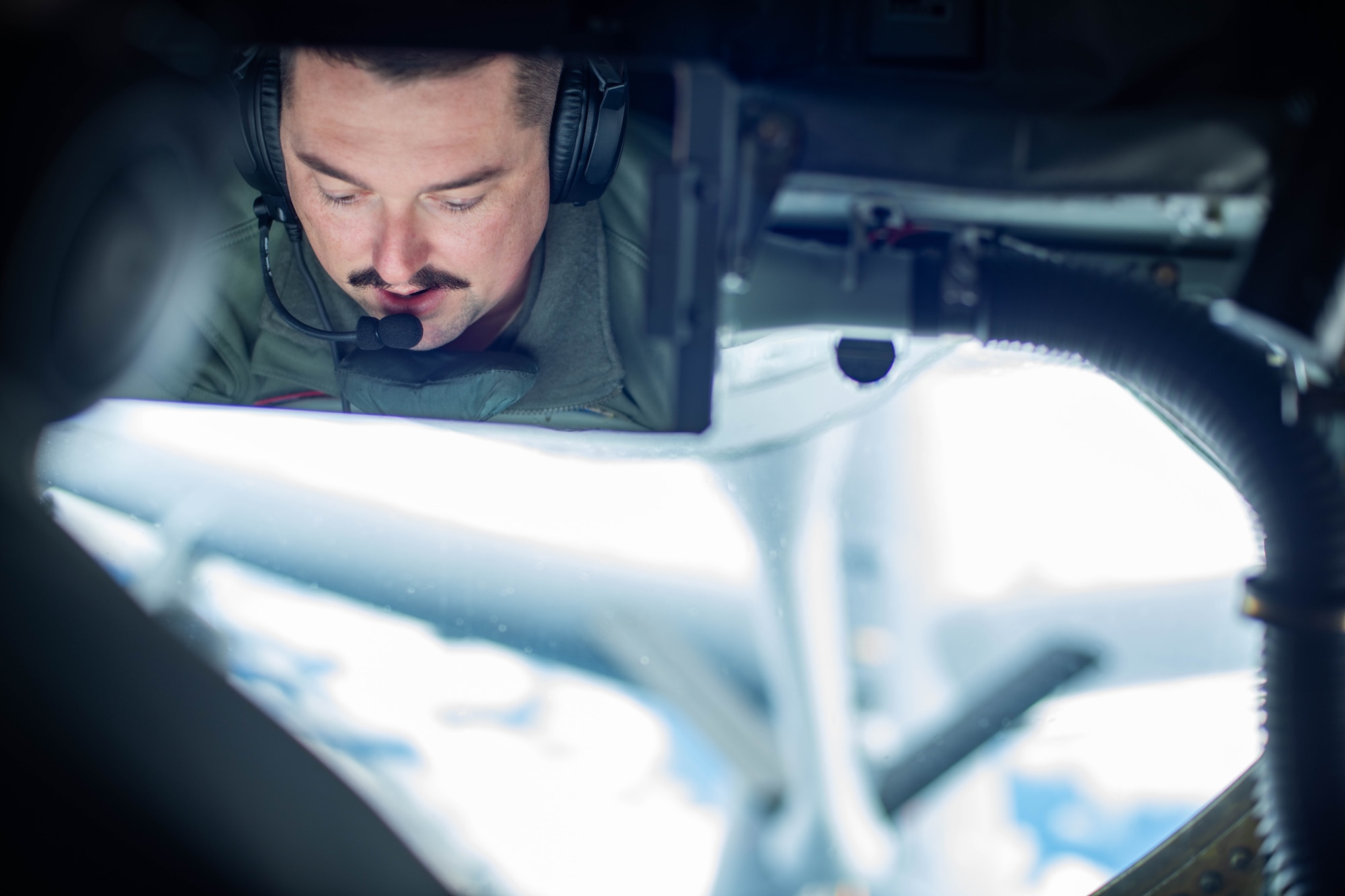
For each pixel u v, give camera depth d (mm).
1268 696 973
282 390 1147
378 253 930
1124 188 885
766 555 2805
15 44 417
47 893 461
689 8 770
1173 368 960
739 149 853
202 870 486
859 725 3318
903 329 975
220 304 1070
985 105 876
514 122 895
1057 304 957
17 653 464
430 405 969
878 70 871
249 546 3090
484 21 734
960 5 869
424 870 561
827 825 3105
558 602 3650
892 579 3627
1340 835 928
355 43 707
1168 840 1196
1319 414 986
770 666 3088
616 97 939
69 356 440
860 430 3459
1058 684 2537
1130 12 861
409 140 858
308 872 514
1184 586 4039
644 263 1055
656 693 3504
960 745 2539
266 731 536
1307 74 826
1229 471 1211
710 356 816
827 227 1010
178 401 1137
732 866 3131
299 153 873
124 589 519
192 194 491
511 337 1086
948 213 997
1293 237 777
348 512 3240
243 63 854
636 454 1331
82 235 424
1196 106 857
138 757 481
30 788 460
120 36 445
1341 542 935
